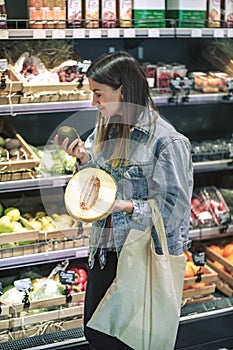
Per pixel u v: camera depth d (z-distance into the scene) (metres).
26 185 3.07
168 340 2.62
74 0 3.04
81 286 3.25
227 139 3.76
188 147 2.47
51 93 3.05
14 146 3.22
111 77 2.33
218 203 3.59
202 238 3.47
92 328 2.65
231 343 3.29
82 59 3.32
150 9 3.16
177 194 2.41
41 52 3.23
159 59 3.68
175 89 3.35
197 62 3.73
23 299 3.01
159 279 2.49
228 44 3.61
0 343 2.96
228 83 3.43
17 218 3.21
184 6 3.22
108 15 3.11
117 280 2.52
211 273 3.36
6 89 2.99
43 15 2.99
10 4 3.23
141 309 2.55
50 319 3.05
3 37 2.88
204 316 3.21
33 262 3.06
